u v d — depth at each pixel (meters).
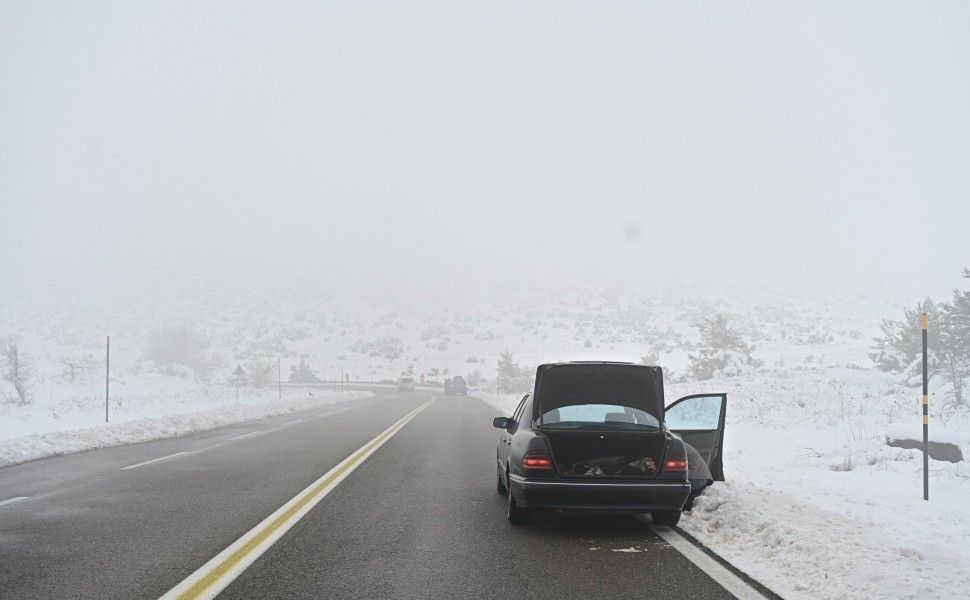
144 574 6.06
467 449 17.31
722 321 48.12
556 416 8.31
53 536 7.55
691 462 9.02
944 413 22.19
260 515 8.78
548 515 8.87
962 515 8.95
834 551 6.38
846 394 28.73
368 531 7.89
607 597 5.51
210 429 24.16
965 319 31.56
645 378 8.56
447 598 5.47
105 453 16.22
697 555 6.84
